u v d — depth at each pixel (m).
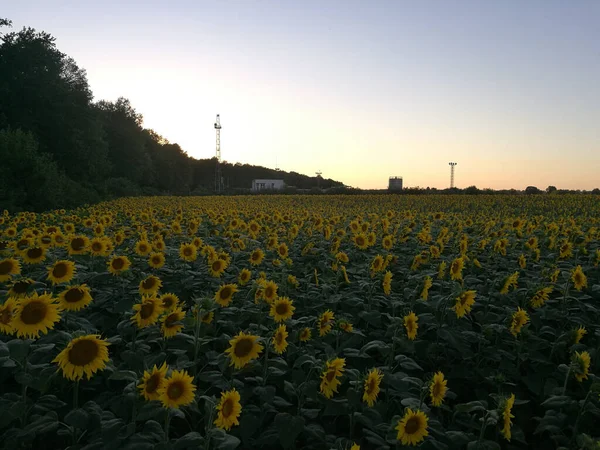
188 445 2.55
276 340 3.46
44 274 5.15
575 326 4.96
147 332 3.67
